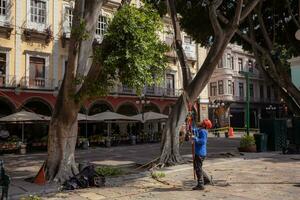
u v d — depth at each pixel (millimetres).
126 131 32969
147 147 24984
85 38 10094
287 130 18141
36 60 27594
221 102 44531
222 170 12461
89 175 10188
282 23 21828
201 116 39875
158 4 18078
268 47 20594
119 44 9195
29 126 27266
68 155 10953
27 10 27172
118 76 9617
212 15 14711
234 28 14625
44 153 21938
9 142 21984
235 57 52375
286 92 21406
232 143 26266
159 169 13070
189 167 13406
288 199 8023
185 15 20359
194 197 8359
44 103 27469
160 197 8461
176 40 15773
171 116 14586
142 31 9172
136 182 10648
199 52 39531
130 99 32344
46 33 27828
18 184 10320
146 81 9398
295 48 21891
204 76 14781
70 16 29594
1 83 25719
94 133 30812
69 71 10312
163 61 9820
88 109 29438
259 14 20016
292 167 12930
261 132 19578
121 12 9289
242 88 53219
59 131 10836
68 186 9844
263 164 13898
